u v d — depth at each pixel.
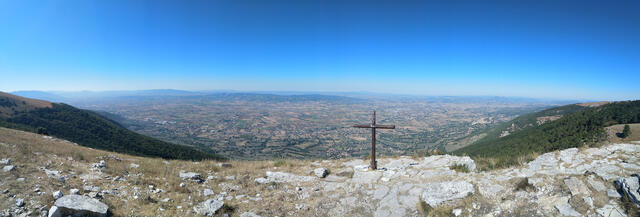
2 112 67.12
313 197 8.80
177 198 8.09
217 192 9.04
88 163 11.12
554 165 8.65
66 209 6.02
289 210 7.91
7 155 9.21
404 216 7.48
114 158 13.08
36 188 6.96
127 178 9.50
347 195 8.94
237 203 8.15
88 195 7.31
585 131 32.25
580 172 7.63
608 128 31.95
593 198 6.36
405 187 9.16
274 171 11.89
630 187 6.05
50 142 15.54
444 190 7.97
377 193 8.91
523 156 10.66
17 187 6.82
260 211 7.64
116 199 7.45
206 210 7.16
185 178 10.14
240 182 10.16
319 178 10.72
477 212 6.89
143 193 8.06
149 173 10.55
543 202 6.70
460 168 10.32
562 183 7.14
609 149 8.84
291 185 10.02
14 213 5.71
